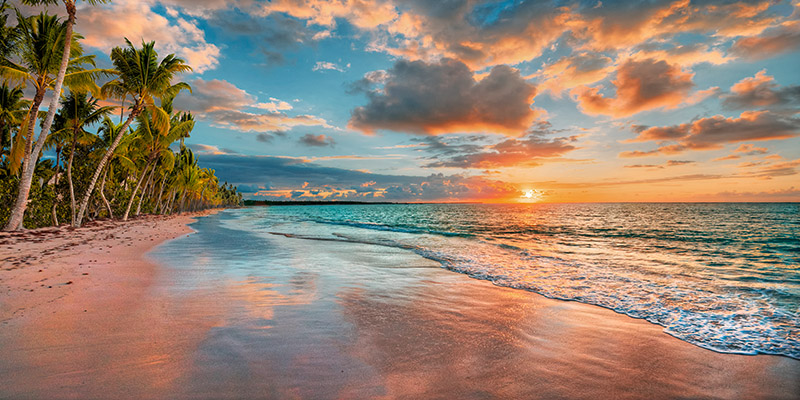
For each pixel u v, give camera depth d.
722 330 4.98
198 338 4.03
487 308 5.87
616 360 3.87
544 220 46.22
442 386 3.14
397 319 5.11
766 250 15.95
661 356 4.02
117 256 10.07
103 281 6.73
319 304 5.76
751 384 3.38
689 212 71.00
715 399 3.09
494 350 4.03
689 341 4.52
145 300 5.57
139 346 3.73
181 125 32.06
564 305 6.18
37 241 13.01
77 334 4.02
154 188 49.09
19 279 6.64
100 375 3.06
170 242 14.48
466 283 7.91
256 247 13.55
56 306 5.07
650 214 64.69
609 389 3.20
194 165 54.00
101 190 27.95
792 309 6.07
